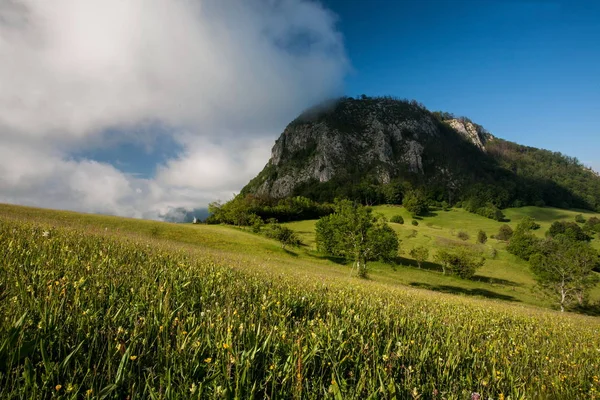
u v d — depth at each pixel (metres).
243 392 2.44
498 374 3.59
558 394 3.43
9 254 4.98
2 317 2.62
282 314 4.44
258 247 60.41
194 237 56.50
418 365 3.27
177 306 3.98
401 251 86.69
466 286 61.12
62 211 53.34
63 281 3.81
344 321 4.51
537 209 183.88
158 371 2.54
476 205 177.88
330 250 64.12
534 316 12.02
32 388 1.97
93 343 2.63
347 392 2.67
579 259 53.53
